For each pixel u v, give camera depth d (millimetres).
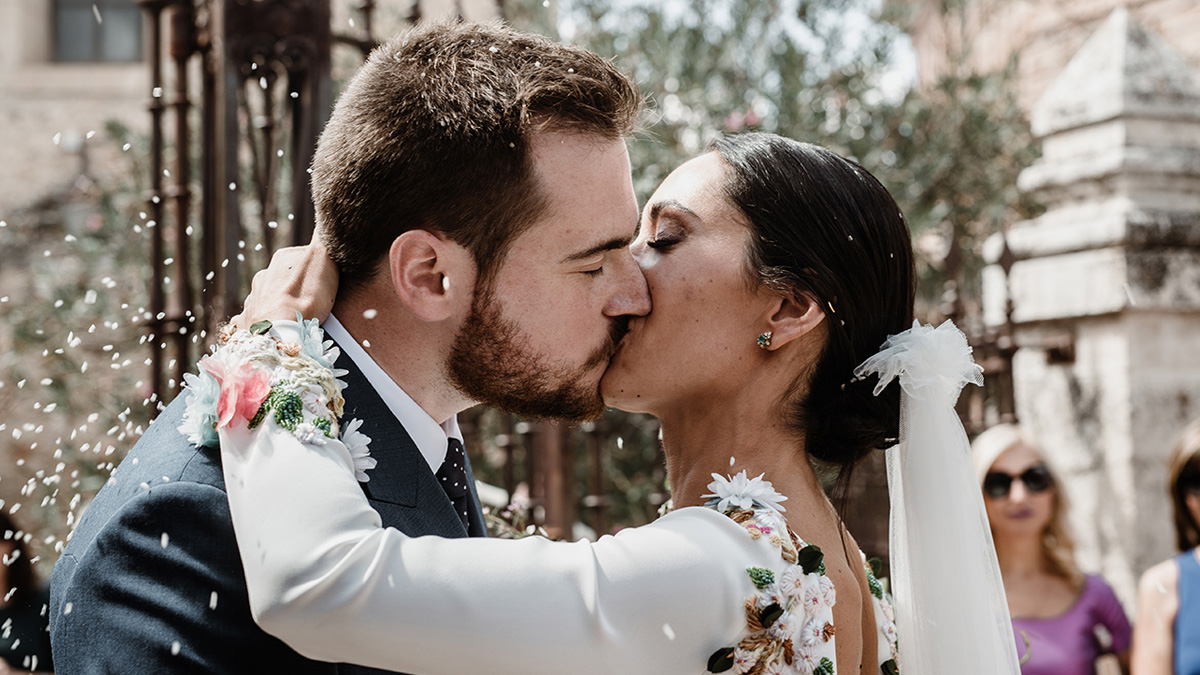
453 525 1540
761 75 6164
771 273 1562
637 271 1607
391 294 1557
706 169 1651
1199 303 4086
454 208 1492
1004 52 8453
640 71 5988
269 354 1396
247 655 1317
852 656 1530
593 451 4152
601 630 1269
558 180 1503
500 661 1241
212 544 1333
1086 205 4305
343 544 1236
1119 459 4090
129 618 1314
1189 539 3344
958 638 1610
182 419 1491
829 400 1638
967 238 6371
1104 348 4160
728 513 1466
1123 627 3307
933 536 1628
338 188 1546
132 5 7711
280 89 3500
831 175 1624
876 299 1633
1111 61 4273
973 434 4113
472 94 1489
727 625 1336
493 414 5367
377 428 1503
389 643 1223
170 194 3068
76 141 7062
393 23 5574
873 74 6180
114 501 1422
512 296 1530
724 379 1604
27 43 7457
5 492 4488
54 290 5180
